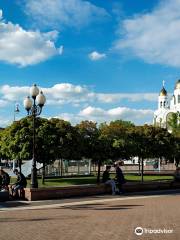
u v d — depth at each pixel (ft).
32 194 73.51
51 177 134.51
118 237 38.88
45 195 75.20
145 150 112.68
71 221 48.91
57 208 63.21
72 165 158.40
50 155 100.07
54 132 100.27
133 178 128.57
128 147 107.86
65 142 100.22
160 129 118.21
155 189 94.68
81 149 102.99
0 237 39.55
